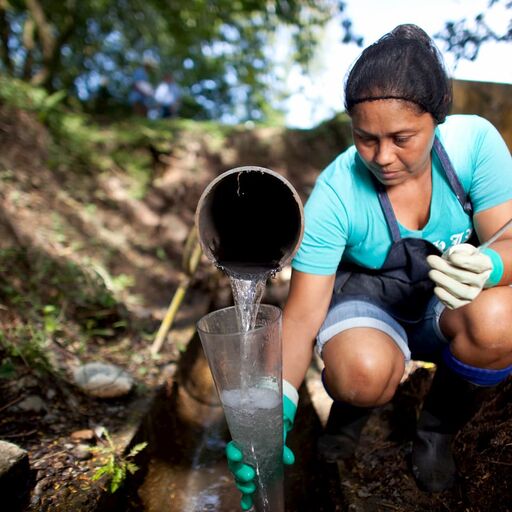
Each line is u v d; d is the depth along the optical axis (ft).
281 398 5.11
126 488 7.02
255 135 23.73
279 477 5.32
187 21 28.17
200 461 8.71
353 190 5.89
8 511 5.89
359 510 6.05
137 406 8.54
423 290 6.19
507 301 5.42
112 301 11.53
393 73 4.83
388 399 5.98
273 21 25.16
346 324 5.97
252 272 5.44
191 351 11.94
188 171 22.00
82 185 17.83
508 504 5.55
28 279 10.97
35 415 7.70
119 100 34.27
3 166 14.67
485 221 5.75
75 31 30.01
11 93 17.71
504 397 6.65
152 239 18.01
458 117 5.90
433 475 6.20
